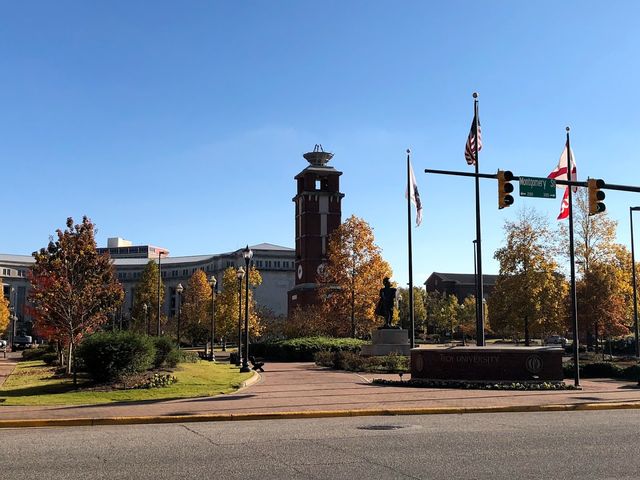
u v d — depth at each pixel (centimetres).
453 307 11219
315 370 3272
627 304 5394
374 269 5438
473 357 2350
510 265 4925
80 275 3366
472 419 1541
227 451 1097
